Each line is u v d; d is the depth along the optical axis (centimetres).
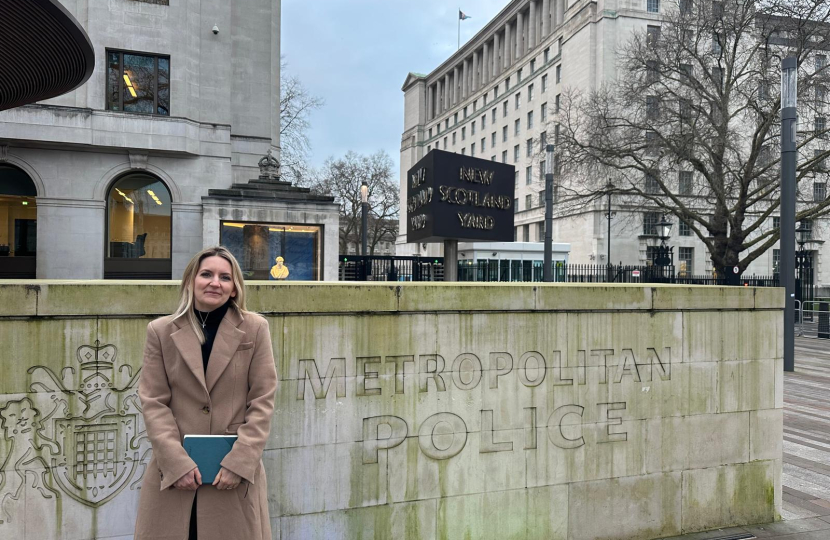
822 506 512
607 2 4747
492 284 395
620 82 3509
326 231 1859
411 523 371
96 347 313
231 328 245
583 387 418
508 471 396
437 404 379
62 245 1945
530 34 6353
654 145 2384
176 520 228
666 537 436
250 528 235
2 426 298
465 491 385
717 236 2438
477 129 7731
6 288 298
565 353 414
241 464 227
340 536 354
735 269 2364
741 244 2405
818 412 922
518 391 400
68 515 309
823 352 1680
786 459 666
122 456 317
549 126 5747
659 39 2581
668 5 4703
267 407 244
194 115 2131
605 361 425
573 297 414
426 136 9606
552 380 410
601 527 420
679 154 2291
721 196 2331
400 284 370
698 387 454
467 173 1191
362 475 361
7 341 300
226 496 230
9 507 299
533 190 5956
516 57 6838
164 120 2011
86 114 1917
